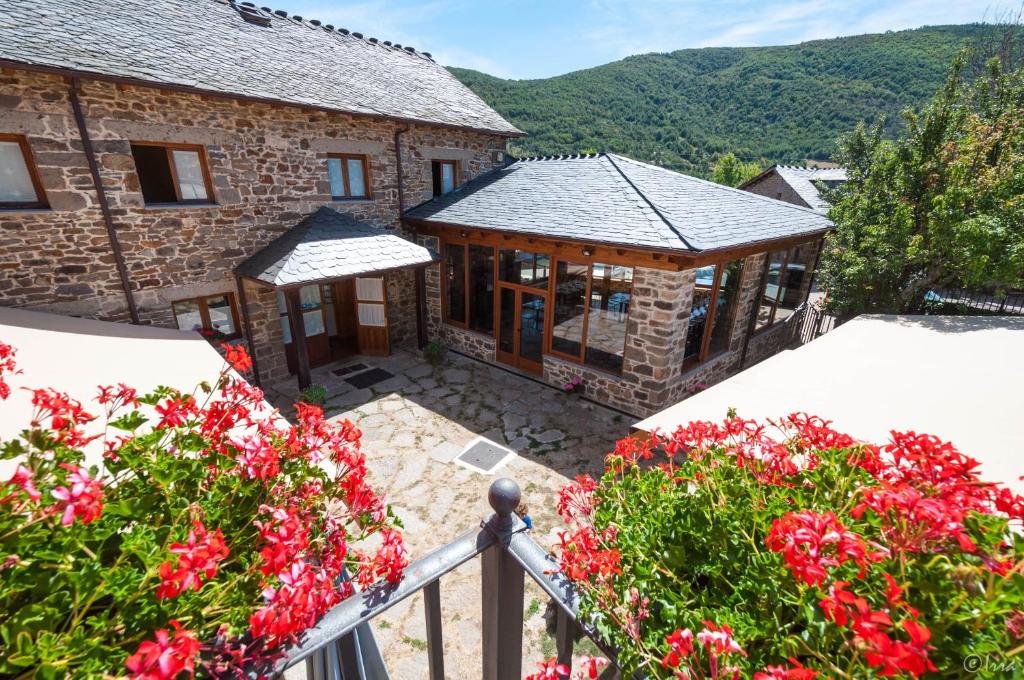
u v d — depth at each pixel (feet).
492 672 6.55
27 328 21.83
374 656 6.82
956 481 5.56
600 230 31.12
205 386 7.33
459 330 45.16
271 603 4.33
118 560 4.51
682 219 31.35
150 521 5.49
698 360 36.58
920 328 26.89
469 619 17.97
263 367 36.70
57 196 25.72
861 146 67.31
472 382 38.91
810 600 4.46
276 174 34.88
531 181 44.32
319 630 4.43
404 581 5.01
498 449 29.22
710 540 5.71
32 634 3.87
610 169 40.78
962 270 39.65
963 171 39.96
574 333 36.24
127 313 29.60
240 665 4.10
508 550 5.55
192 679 3.66
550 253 35.35
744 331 40.68
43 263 26.03
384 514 6.91
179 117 29.27
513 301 40.11
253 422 7.27
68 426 5.90
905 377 19.43
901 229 41.91
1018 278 37.40
